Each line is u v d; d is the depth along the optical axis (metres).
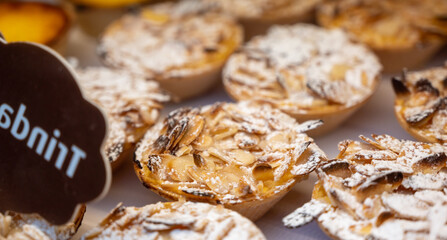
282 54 0.51
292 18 0.56
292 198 0.44
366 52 0.51
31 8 0.54
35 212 0.41
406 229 0.40
